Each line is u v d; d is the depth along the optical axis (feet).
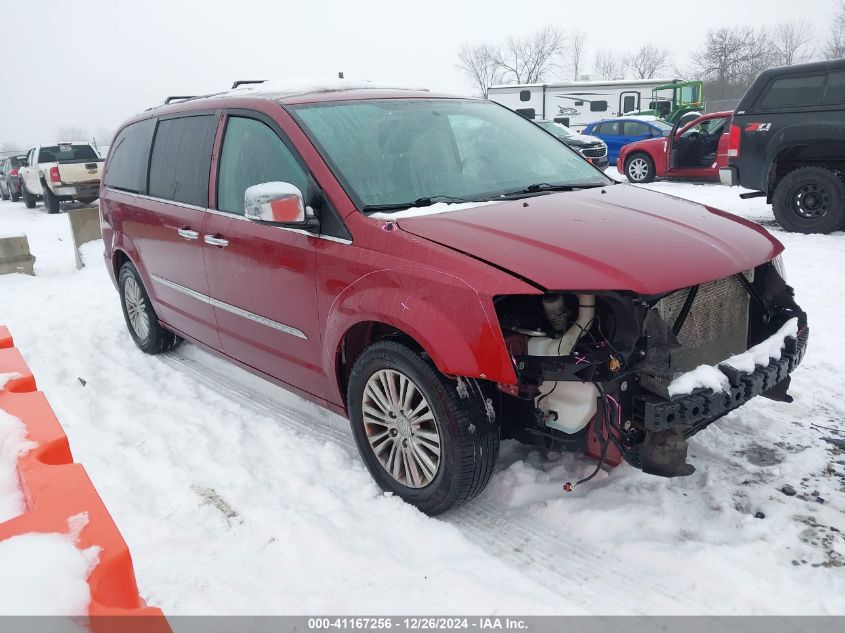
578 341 8.59
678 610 7.75
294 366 11.69
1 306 23.72
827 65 26.35
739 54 175.94
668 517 9.19
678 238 9.39
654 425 8.09
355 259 9.74
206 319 13.94
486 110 13.79
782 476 10.18
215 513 9.89
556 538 9.12
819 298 18.53
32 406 4.60
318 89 13.11
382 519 9.59
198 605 7.97
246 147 12.20
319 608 7.89
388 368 9.62
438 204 10.44
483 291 8.34
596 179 12.83
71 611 2.83
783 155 28.48
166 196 14.67
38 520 3.30
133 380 15.70
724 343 9.97
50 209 60.59
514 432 9.29
